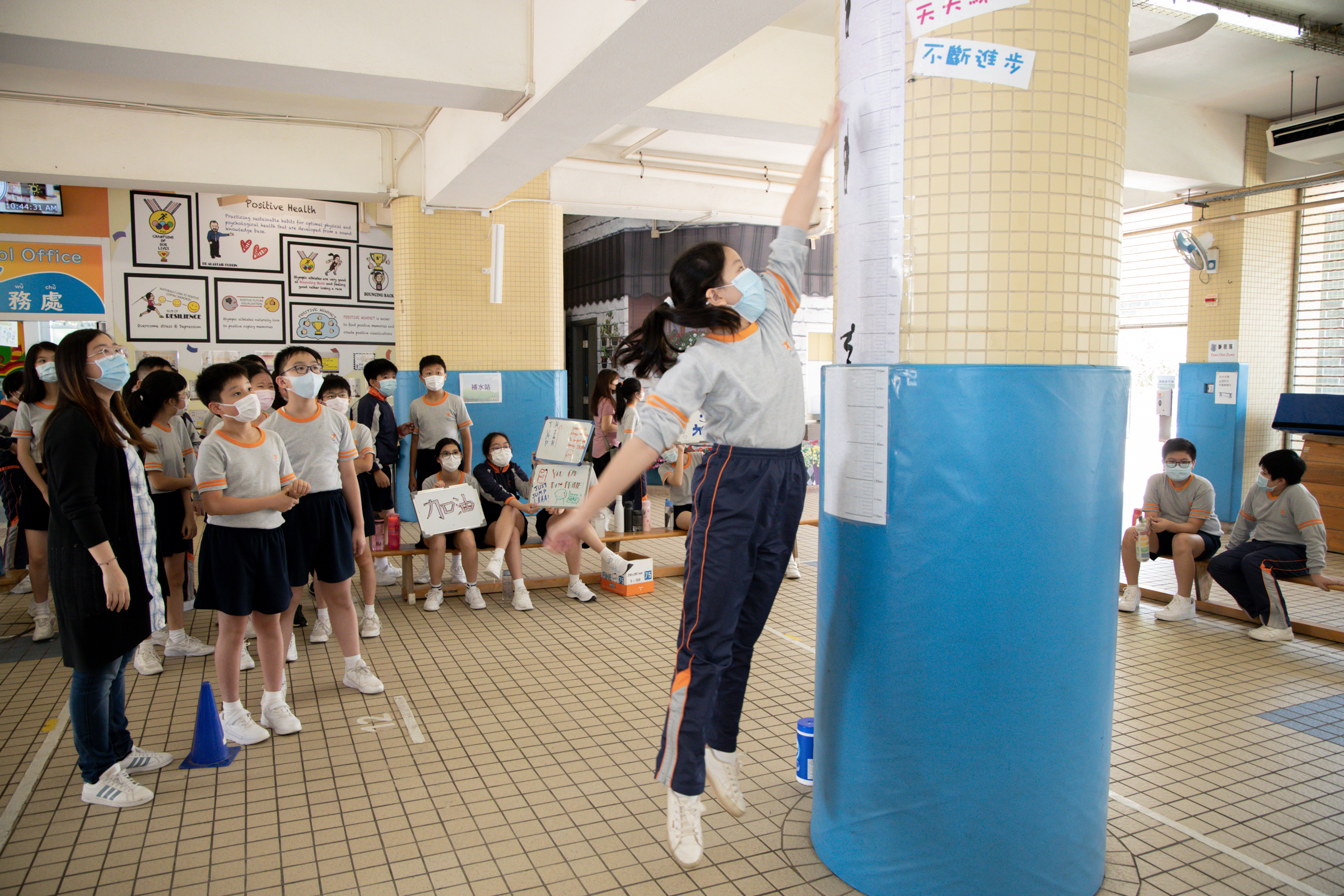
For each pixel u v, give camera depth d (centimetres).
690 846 208
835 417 233
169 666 425
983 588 210
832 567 236
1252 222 834
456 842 258
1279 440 872
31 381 436
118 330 877
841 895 229
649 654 442
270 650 338
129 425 283
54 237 850
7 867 245
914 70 211
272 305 934
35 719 356
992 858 215
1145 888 234
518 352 836
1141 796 289
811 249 1045
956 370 208
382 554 526
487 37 482
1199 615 525
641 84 445
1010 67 204
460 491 524
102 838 262
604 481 201
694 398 203
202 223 899
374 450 568
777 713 361
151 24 421
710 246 209
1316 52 655
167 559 430
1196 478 514
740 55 590
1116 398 221
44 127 640
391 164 755
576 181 850
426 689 390
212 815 276
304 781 299
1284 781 301
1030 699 212
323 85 480
